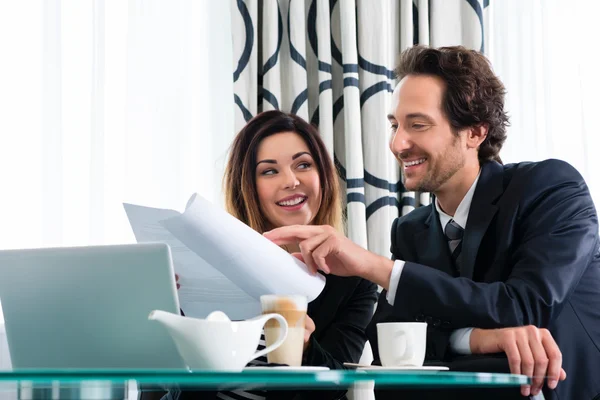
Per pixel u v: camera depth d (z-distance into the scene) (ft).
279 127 7.38
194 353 3.54
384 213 10.10
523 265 5.80
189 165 10.17
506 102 11.10
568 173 6.31
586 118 11.13
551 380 5.08
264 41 10.13
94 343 4.00
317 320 6.81
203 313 5.01
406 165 6.69
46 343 4.15
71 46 9.95
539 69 11.19
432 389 5.71
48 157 9.62
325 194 7.44
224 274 4.72
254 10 10.09
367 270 5.49
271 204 7.32
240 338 3.57
